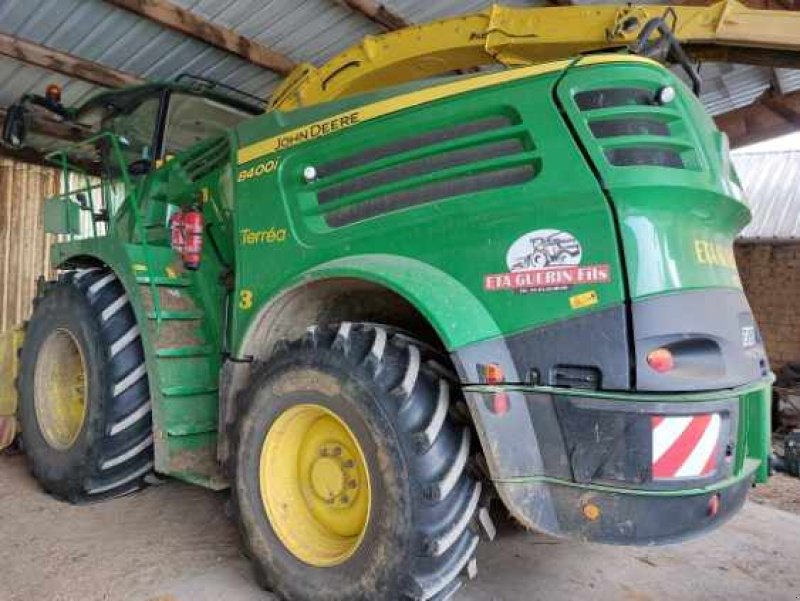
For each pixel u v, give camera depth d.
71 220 3.77
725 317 1.99
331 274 2.19
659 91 2.02
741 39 2.78
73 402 3.38
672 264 1.88
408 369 1.97
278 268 2.48
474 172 2.11
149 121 3.87
